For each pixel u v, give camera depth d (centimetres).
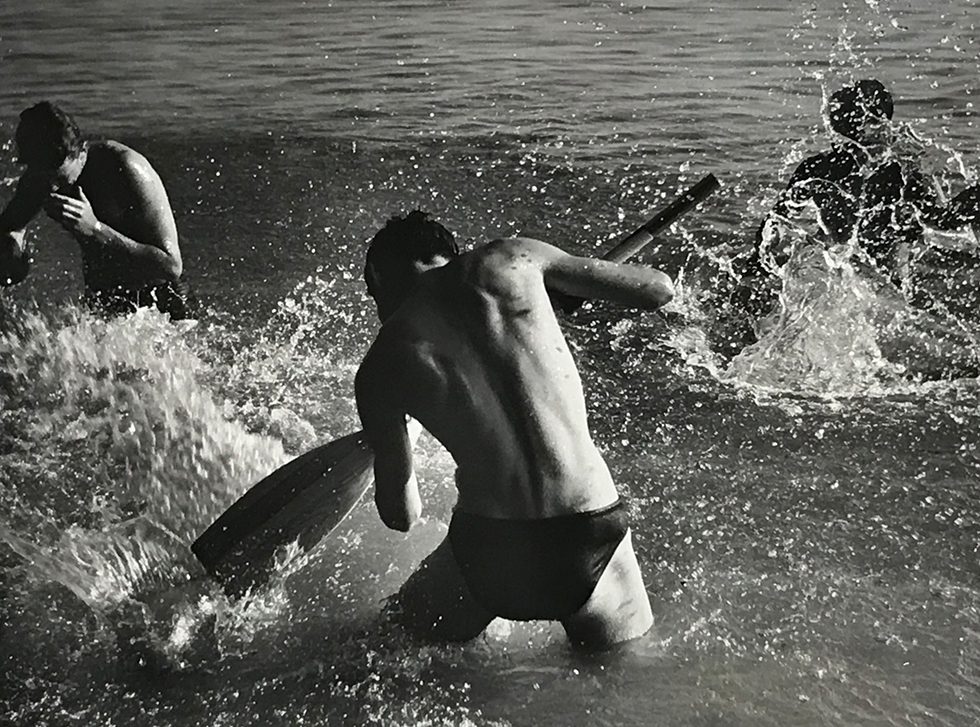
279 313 561
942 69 929
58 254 655
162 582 346
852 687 291
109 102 957
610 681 297
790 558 349
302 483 331
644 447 424
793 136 793
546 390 291
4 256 470
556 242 644
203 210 712
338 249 645
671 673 299
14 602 339
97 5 1337
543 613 296
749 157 756
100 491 386
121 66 1072
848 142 519
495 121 863
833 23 1116
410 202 711
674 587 335
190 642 322
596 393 469
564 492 288
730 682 295
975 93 858
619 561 303
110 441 409
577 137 815
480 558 294
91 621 331
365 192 730
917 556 348
